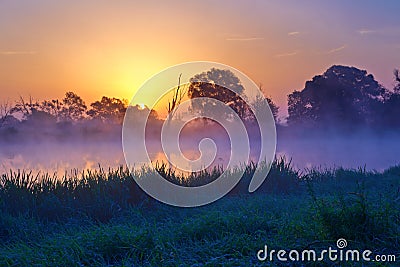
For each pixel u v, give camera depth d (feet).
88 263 17.35
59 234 21.99
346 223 18.30
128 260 17.31
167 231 20.72
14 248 19.97
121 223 24.85
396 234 17.95
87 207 26.96
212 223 20.94
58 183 29.27
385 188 30.01
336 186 35.04
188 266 16.37
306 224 19.38
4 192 27.55
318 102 141.08
